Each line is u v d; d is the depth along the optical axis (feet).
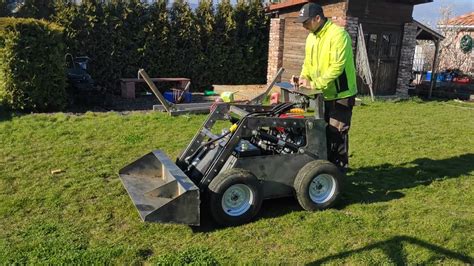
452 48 58.49
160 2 42.29
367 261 12.10
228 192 13.55
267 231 13.60
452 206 16.05
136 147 21.86
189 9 43.83
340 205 15.67
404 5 42.34
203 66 45.62
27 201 15.10
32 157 19.74
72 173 17.87
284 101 16.88
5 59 28.17
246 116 14.19
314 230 13.67
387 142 24.72
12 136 22.81
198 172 14.48
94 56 40.19
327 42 15.20
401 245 12.96
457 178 18.98
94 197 15.70
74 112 30.53
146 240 12.89
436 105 39.27
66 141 22.38
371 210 15.25
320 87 15.05
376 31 41.55
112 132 24.39
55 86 29.86
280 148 15.02
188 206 12.52
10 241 12.53
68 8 38.60
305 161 14.94
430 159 21.72
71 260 11.62
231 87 43.80
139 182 14.70
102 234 13.16
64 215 14.30
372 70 42.52
